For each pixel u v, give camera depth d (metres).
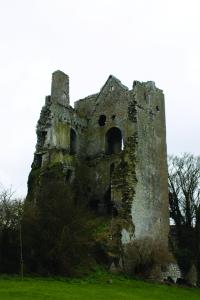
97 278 36.91
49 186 39.47
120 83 52.06
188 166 57.66
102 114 52.25
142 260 41.22
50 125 47.28
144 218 44.97
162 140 50.81
